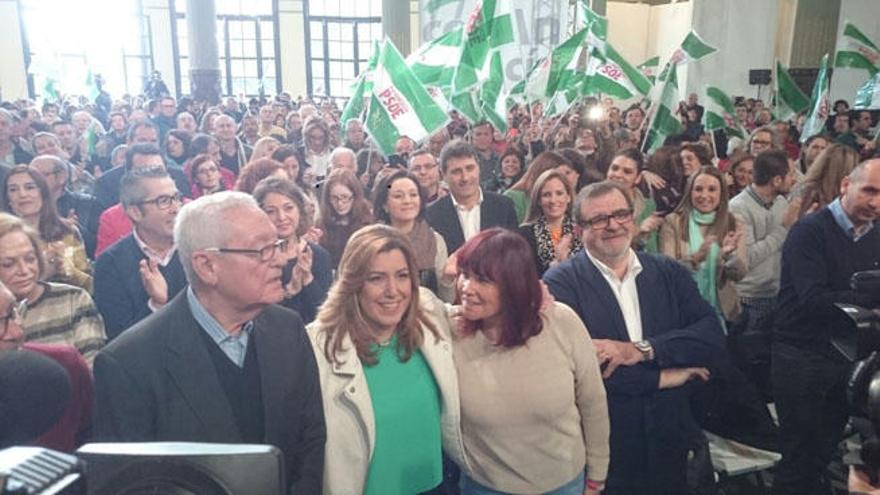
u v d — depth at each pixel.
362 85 5.68
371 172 5.43
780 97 8.38
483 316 1.92
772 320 3.53
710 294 3.32
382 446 1.85
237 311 1.57
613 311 2.35
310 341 1.80
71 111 11.94
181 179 4.79
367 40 22.77
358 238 1.87
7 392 1.12
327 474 1.81
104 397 1.49
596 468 2.11
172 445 0.99
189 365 1.53
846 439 2.68
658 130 5.94
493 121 5.63
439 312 2.03
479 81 5.46
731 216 3.46
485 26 5.37
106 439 1.46
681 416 2.46
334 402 1.81
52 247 3.12
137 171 2.66
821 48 13.16
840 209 2.63
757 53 14.81
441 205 3.80
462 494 2.15
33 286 2.20
